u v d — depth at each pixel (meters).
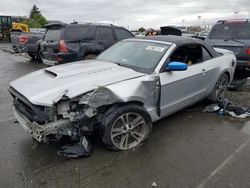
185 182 2.92
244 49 7.22
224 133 4.15
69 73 3.67
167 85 3.93
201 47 4.86
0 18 28.12
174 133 4.14
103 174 3.06
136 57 4.21
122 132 3.49
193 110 5.16
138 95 3.46
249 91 6.60
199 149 3.64
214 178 2.99
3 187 2.85
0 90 6.95
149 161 3.33
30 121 3.22
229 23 8.29
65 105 3.10
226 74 5.58
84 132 3.32
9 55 16.06
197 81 4.62
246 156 3.46
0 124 4.53
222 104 5.08
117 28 9.23
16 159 3.38
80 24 8.38
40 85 3.35
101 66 4.03
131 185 2.88
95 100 3.09
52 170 3.13
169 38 4.52
